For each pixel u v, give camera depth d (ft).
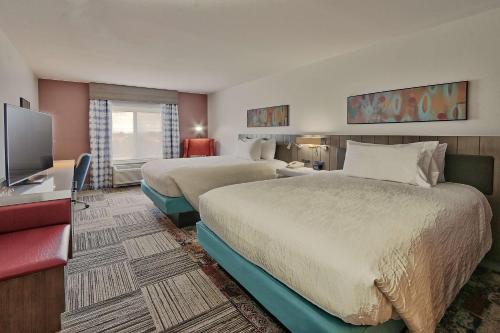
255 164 13.78
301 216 5.31
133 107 20.49
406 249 4.18
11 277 4.18
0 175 9.04
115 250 9.11
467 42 8.57
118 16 8.38
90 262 8.25
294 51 11.84
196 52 11.92
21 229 5.75
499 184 7.96
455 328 5.47
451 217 5.72
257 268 5.61
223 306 6.15
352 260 3.90
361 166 9.50
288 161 15.28
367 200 6.30
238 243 5.94
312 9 7.97
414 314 3.90
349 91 12.08
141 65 14.01
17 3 7.56
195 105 22.95
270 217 5.49
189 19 8.60
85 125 18.70
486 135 8.31
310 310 4.30
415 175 8.09
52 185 8.07
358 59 11.63
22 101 12.00
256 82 17.67
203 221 7.69
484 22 8.21
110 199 16.11
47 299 4.58
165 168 12.34
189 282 7.14
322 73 13.26
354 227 4.71
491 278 7.45
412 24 9.04
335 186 7.86
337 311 3.88
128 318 5.74
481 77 8.34
